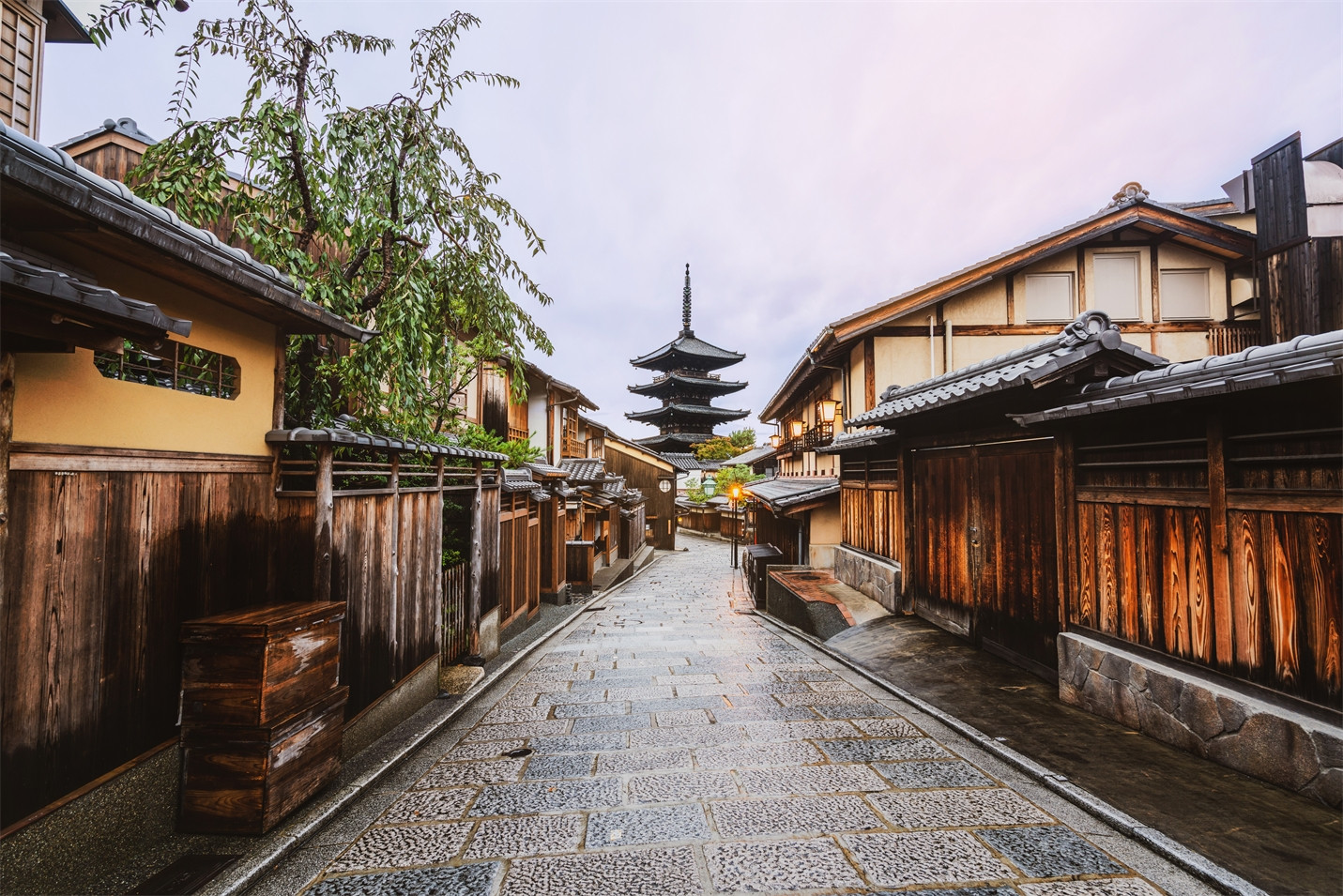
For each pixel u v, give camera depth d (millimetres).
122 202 2812
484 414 14898
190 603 3684
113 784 3119
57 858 2807
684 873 3275
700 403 54625
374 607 5270
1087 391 5297
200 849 3369
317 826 3732
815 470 19422
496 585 9031
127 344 3367
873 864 3332
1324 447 3549
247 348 4242
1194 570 4438
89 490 3000
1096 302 12836
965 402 6727
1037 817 3807
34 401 2715
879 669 7559
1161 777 4059
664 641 9906
